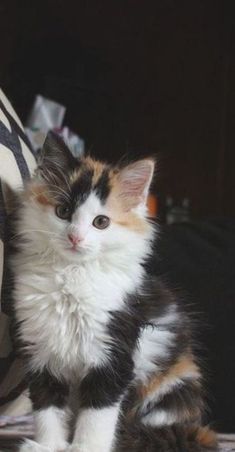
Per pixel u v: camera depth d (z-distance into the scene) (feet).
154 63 4.39
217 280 2.58
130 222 1.86
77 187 1.82
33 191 1.85
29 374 1.82
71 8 4.26
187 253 2.68
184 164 4.40
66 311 1.76
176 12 4.37
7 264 1.83
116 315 1.79
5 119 2.06
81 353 1.77
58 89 3.75
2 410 2.08
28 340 1.79
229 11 4.32
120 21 4.33
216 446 1.92
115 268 1.83
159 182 4.33
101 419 1.75
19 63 3.75
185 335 2.13
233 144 4.35
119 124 4.08
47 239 1.79
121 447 1.81
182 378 2.06
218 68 4.36
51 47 3.78
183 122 4.41
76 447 1.68
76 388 1.83
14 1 4.14
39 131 3.23
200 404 2.14
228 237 2.78
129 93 4.38
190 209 4.36
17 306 1.78
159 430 1.90
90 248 1.77
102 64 3.94
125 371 1.81
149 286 1.98
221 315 2.53
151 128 4.42
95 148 3.96
